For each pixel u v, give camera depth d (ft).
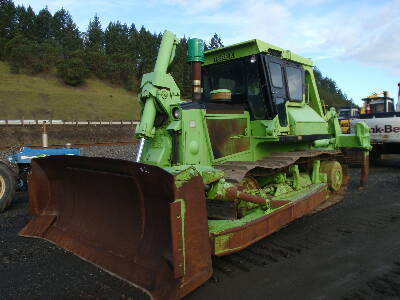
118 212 11.14
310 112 20.70
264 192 16.08
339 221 18.21
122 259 10.48
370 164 40.60
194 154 14.30
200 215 9.42
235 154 16.14
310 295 10.55
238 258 13.34
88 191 11.97
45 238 12.67
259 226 12.47
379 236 15.84
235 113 16.38
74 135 108.58
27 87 166.50
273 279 11.62
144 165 9.02
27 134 98.37
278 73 17.66
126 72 222.28
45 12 267.59
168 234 9.65
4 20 231.30
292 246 14.61
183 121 14.08
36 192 13.41
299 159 18.45
